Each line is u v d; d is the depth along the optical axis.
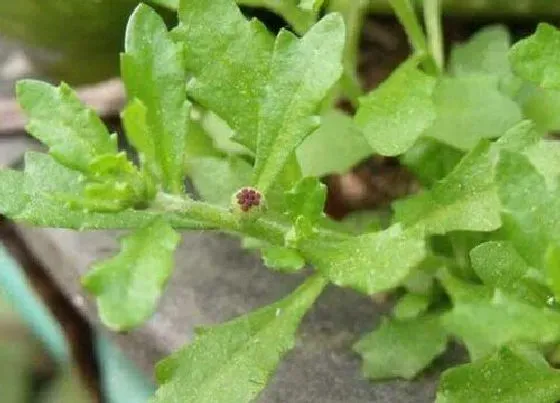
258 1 0.13
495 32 0.14
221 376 0.11
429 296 0.13
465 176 0.11
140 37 0.11
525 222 0.10
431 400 0.13
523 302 0.10
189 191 0.14
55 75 0.19
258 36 0.11
